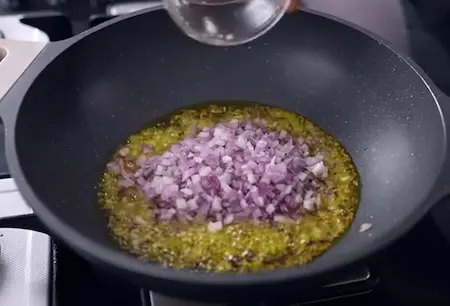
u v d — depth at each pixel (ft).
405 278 1.24
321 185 1.38
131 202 1.34
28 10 1.74
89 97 1.44
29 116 1.24
